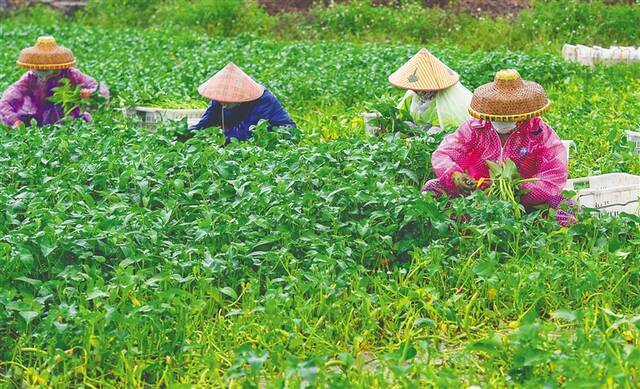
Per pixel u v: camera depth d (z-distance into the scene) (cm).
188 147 1554
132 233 1212
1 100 1892
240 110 1711
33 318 1045
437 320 1098
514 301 1114
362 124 1945
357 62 2567
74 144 1603
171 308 1043
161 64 2638
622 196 1423
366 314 1078
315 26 3250
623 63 2531
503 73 1321
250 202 1301
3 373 1030
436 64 1652
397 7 3338
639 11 2948
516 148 1348
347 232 1262
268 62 2641
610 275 1165
